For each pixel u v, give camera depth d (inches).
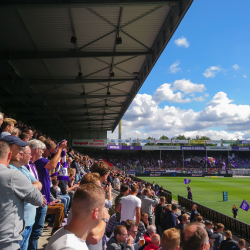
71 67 724.0
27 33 514.6
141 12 473.7
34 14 447.5
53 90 962.1
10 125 186.7
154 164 2470.5
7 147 90.7
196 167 2503.7
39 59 605.9
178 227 295.1
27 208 119.6
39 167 154.2
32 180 122.1
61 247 57.6
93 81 820.0
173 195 1043.9
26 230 118.9
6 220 83.4
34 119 1577.3
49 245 60.7
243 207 591.2
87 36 547.5
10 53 587.2
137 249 198.1
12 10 430.9
